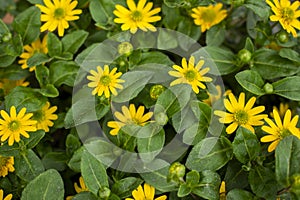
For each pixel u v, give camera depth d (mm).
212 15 250
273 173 208
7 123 219
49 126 238
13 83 253
